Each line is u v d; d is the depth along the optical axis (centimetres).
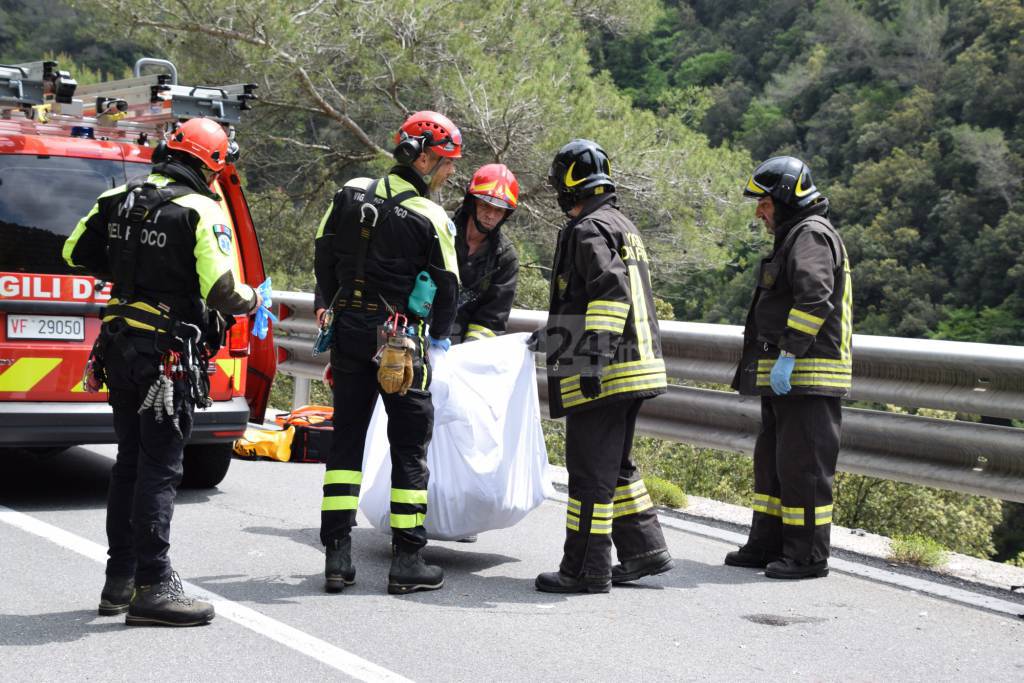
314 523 725
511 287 693
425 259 573
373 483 643
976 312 7231
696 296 6912
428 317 584
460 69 2242
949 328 7188
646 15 2725
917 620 562
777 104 9275
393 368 555
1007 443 641
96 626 506
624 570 614
